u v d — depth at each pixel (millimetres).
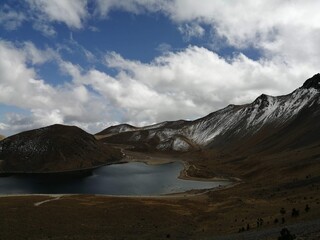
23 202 97375
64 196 115500
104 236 64750
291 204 79750
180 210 93500
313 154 161375
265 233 48875
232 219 76812
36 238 62719
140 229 72375
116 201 105688
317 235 36531
